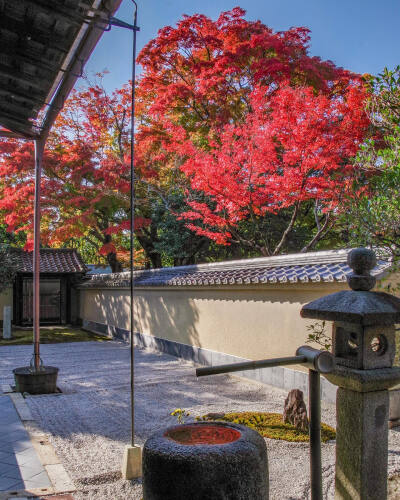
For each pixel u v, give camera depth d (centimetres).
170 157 1497
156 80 1403
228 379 916
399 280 652
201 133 1467
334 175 873
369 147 609
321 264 781
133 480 425
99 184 1534
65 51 471
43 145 758
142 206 1673
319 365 202
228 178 984
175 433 218
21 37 458
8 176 1573
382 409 215
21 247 2255
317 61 1216
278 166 998
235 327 950
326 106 898
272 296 839
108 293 1777
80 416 662
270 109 1209
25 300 2123
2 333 1794
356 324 212
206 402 736
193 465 188
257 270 918
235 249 1720
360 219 553
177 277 1191
